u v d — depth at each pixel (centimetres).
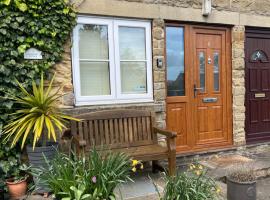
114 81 421
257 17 520
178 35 466
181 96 471
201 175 268
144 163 430
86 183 235
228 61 508
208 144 496
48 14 363
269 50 552
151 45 441
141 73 442
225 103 509
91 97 406
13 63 349
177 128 470
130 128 406
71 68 395
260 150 539
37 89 355
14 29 349
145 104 433
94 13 395
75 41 395
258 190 383
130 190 359
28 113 344
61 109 380
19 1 346
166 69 460
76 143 344
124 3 413
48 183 243
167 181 258
